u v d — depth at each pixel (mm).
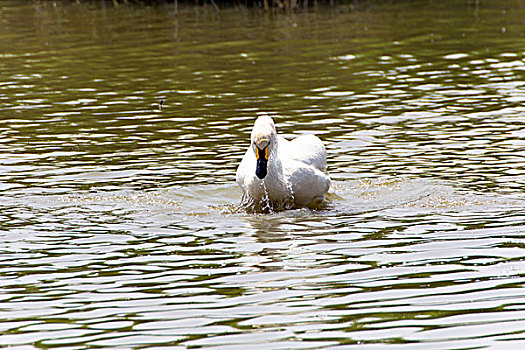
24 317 9352
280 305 9508
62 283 10375
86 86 23641
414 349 8344
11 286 10305
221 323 9047
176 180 15117
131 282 10359
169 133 18562
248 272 10617
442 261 10812
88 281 10422
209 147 17359
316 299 9664
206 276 10508
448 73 24188
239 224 12820
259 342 8555
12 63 27250
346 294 9789
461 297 9602
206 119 19766
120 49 29125
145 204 13828
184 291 10016
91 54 28406
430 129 18281
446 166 15508
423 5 38406
